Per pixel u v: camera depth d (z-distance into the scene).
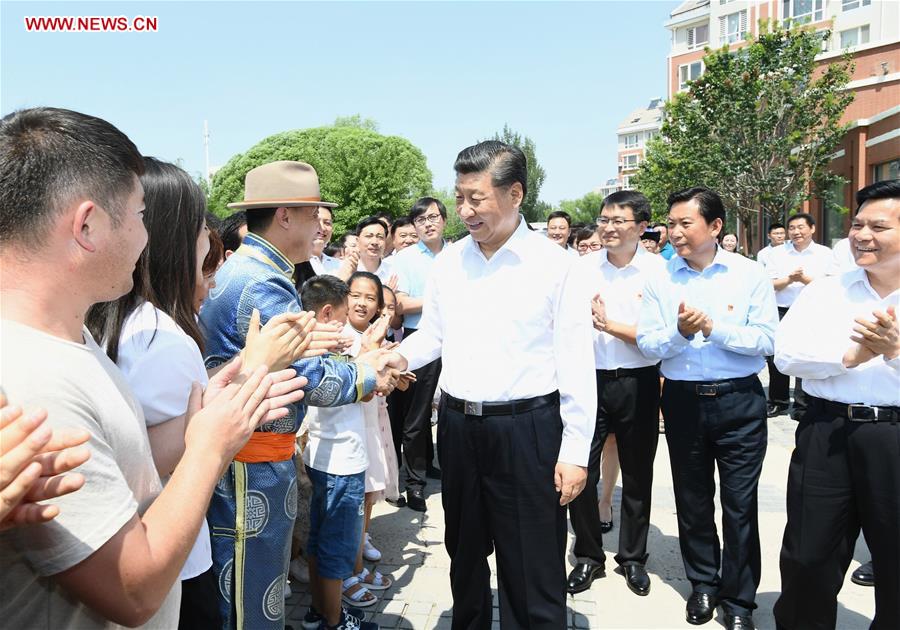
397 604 3.20
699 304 3.16
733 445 3.00
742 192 18.53
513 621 2.47
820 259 7.02
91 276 1.10
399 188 28.45
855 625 3.00
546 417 2.42
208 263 2.11
